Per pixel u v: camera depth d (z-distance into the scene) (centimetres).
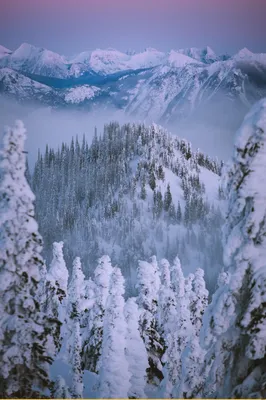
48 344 2253
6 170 2180
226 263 1922
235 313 1897
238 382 1923
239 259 1875
